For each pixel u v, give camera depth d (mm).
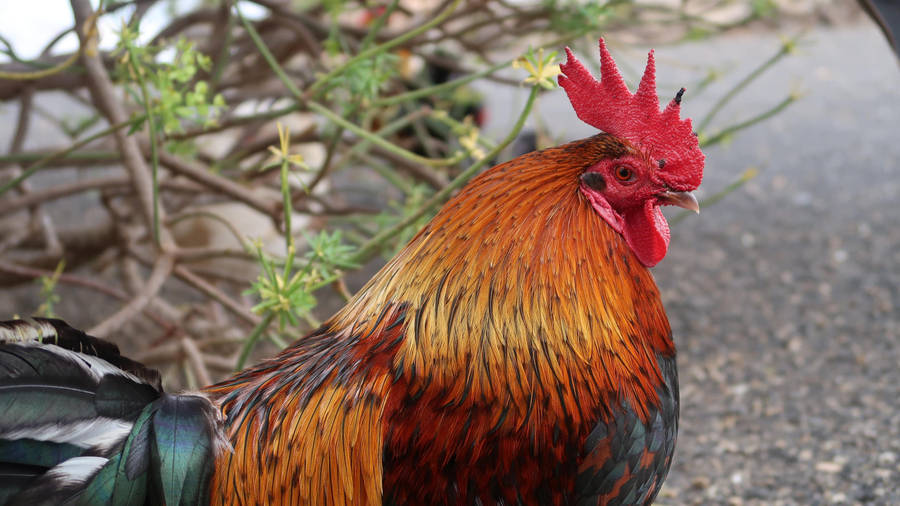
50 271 2039
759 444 1717
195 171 1704
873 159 3609
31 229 2031
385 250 1769
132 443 1243
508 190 1286
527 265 1274
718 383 1919
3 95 1839
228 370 1784
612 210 1302
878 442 1687
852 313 2225
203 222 2178
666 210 3203
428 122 2314
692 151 1279
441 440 1267
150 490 1240
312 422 1274
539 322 1271
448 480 1271
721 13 6152
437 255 1284
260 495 1270
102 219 2967
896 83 4930
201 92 1468
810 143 3928
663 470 1300
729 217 3059
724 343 2123
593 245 1289
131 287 1941
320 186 2523
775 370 1957
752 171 1798
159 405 1260
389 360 1277
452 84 1561
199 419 1258
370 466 1267
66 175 3500
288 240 1431
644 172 1285
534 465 1271
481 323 1270
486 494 1275
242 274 2213
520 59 1376
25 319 1278
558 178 1291
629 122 1292
